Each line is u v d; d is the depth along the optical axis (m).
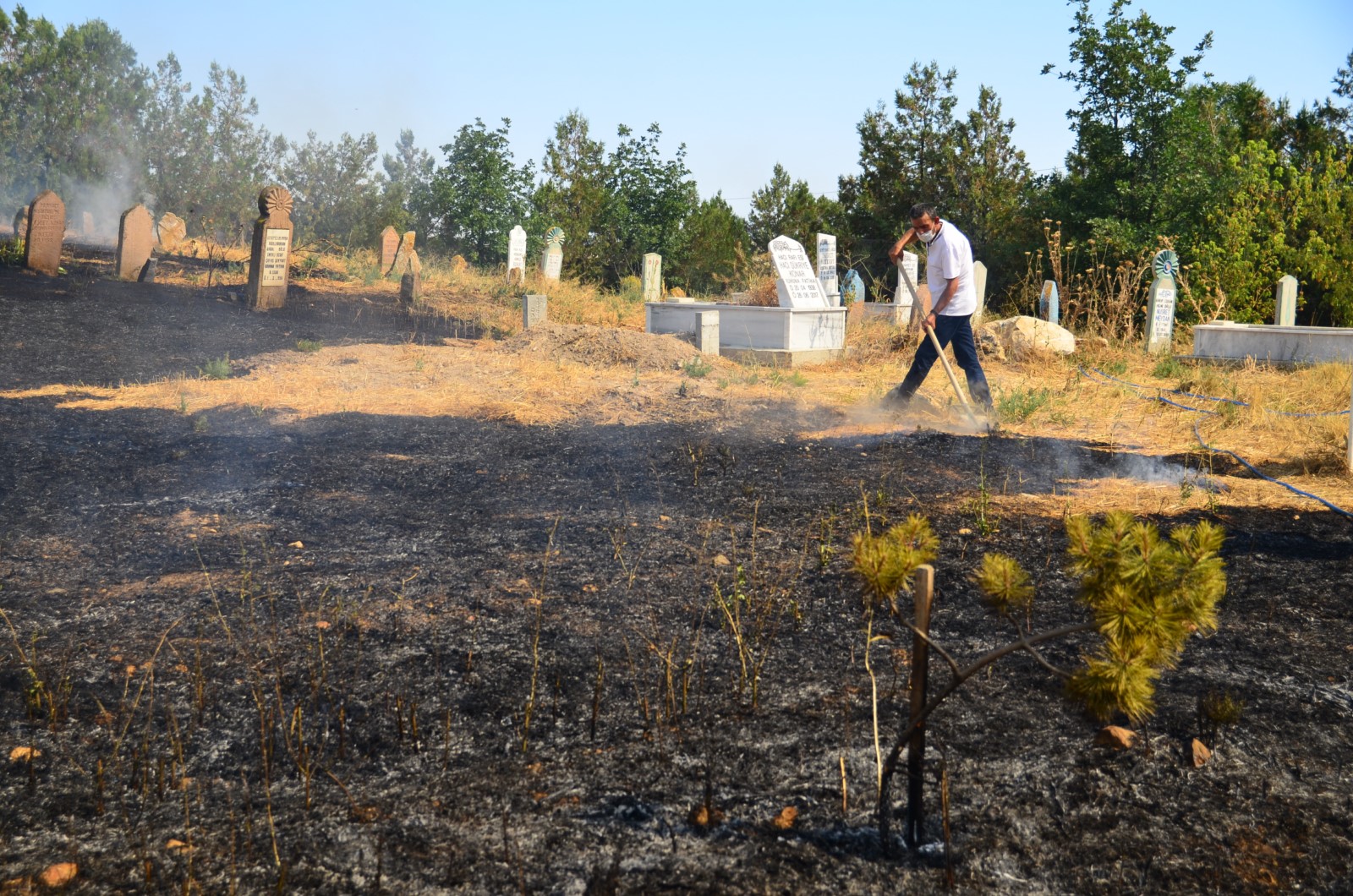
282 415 7.83
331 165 29.56
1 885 2.16
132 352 10.16
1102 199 22.05
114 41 27.84
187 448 6.67
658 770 2.65
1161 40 21.23
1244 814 2.44
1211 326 12.74
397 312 14.36
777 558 4.39
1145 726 2.85
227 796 2.52
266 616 3.67
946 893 2.17
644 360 10.54
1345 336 11.62
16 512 5.06
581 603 3.83
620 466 6.35
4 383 8.55
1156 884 2.19
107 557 4.36
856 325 14.76
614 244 26.72
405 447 6.88
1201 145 21.62
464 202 25.98
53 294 12.80
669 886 2.18
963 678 2.24
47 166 27.11
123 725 2.85
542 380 9.50
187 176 27.97
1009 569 2.36
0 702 2.99
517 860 2.26
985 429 7.60
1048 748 2.74
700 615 3.70
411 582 4.05
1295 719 2.91
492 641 3.46
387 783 2.58
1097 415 8.33
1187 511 5.16
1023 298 19.97
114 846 2.31
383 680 3.16
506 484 5.87
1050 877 2.22
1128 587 2.04
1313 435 7.03
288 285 15.95
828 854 2.29
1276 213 18.59
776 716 2.94
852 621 3.66
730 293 18.88
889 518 5.01
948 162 26.16
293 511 5.21
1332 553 4.44
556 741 2.79
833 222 27.89
